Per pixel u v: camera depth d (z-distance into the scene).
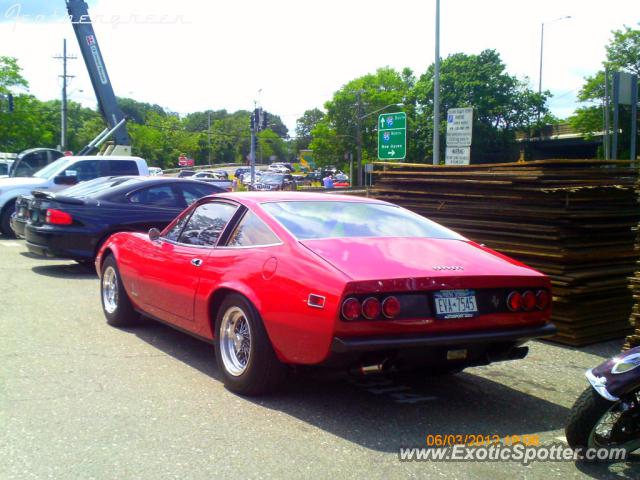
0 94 40.69
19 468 3.53
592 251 6.62
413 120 62.56
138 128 76.06
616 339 6.81
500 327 4.29
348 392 4.95
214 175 47.97
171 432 4.05
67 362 5.52
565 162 6.77
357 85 78.56
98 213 10.02
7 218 15.07
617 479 3.61
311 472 3.55
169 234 5.96
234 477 3.47
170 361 5.61
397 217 5.34
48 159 20.03
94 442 3.88
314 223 4.88
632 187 6.84
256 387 4.62
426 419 4.44
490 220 7.28
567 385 5.30
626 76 9.50
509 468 3.71
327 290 3.99
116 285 6.75
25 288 8.94
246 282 4.62
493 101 58.06
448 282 4.09
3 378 5.06
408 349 4.05
